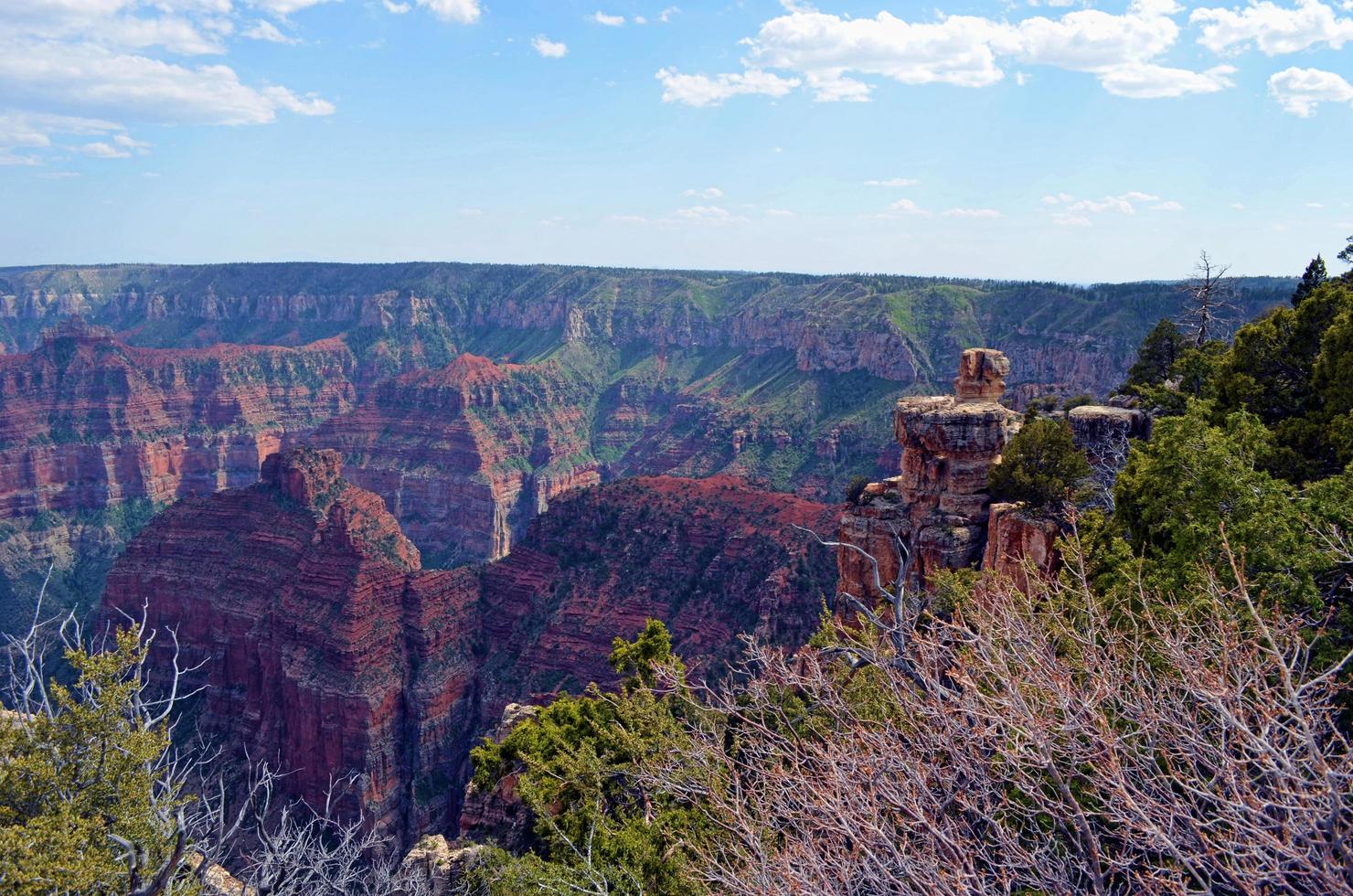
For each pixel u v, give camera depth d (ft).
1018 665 56.24
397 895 96.78
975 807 48.75
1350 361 104.17
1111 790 44.55
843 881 48.78
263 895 74.59
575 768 101.04
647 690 112.16
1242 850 40.52
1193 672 46.44
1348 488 77.61
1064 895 44.86
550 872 81.05
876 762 53.67
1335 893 34.55
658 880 76.38
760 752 73.56
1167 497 88.63
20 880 60.80
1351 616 67.31
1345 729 58.95
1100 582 85.15
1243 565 63.98
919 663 67.92
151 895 62.85
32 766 71.67
